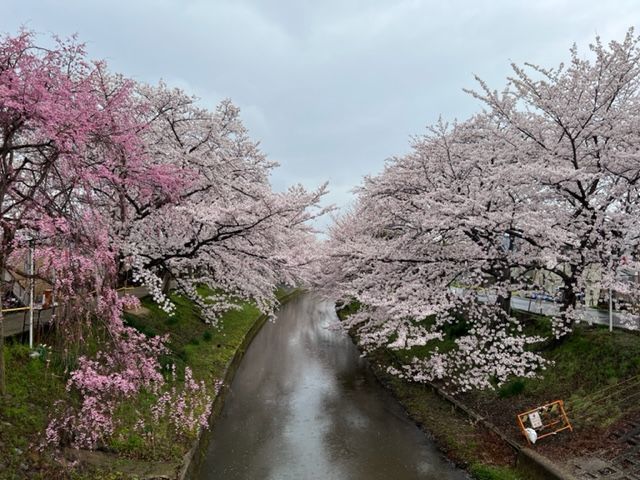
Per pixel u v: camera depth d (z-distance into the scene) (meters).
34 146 6.14
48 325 8.96
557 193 10.33
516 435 8.57
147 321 13.95
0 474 5.20
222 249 11.53
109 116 7.18
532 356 9.41
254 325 23.31
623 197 10.02
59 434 6.43
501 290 10.12
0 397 6.39
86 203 6.88
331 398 12.59
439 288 10.54
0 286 6.43
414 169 12.34
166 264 11.72
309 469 8.34
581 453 7.39
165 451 7.41
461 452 8.70
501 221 8.91
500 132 11.33
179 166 10.29
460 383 10.52
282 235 11.88
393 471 8.27
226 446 9.30
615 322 11.66
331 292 18.08
